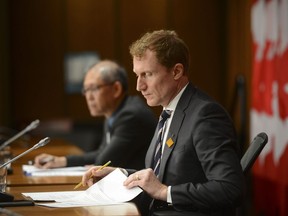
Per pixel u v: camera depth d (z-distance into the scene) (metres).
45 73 13.68
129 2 13.74
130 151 6.20
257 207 9.29
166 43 4.11
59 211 3.56
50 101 13.69
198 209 3.72
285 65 8.12
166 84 4.14
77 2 13.69
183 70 4.16
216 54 13.77
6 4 13.26
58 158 6.10
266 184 8.86
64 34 13.69
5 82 13.27
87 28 13.72
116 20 13.73
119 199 3.83
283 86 8.19
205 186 3.71
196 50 13.76
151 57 4.11
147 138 6.26
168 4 13.76
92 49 13.73
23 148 8.73
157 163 4.27
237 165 3.77
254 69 9.28
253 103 9.30
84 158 6.31
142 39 4.18
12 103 13.59
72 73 13.69
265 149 8.83
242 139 9.41
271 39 8.64
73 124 13.57
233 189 3.66
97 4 13.73
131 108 6.31
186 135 4.00
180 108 4.14
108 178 4.11
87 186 4.66
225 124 3.92
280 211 8.34
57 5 13.66
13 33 13.55
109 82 6.59
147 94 4.21
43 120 13.54
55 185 4.83
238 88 9.70
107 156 6.12
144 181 3.82
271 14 8.62
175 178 4.00
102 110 6.65
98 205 3.72
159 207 3.99
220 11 13.71
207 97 4.15
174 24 13.77
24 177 5.35
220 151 3.79
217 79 13.77
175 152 4.04
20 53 13.59
